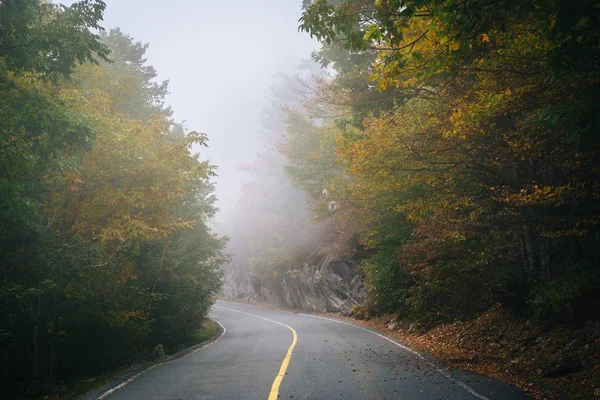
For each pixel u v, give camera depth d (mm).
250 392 7168
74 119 9461
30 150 9055
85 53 9477
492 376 7641
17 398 10898
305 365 9781
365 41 7047
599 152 7484
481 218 10703
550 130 7664
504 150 9031
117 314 13297
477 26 5816
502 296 10906
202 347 16844
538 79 7223
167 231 14602
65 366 13633
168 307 20141
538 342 8930
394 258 19656
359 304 29625
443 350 11164
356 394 6672
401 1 5695
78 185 12305
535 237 10789
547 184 9438
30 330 12094
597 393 5910
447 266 11445
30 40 8477
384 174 10547
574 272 8914
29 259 10086
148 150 13586
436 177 10414
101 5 9359
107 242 12438
